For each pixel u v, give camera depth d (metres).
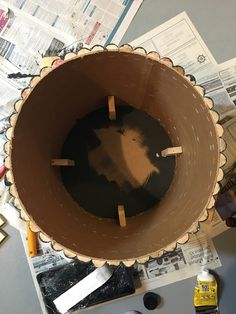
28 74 0.62
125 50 0.41
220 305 0.60
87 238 0.45
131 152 0.57
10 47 0.63
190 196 0.46
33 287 0.61
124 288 0.60
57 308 0.59
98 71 0.46
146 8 0.63
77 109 0.54
